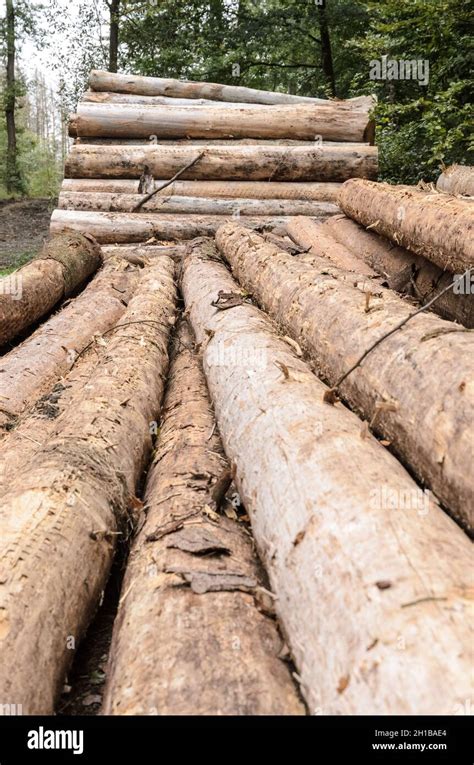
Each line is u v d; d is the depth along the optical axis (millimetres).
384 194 6711
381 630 1651
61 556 2479
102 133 10258
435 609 1641
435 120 9508
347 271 5504
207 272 6668
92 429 3455
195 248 8281
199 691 1899
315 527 2137
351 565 1882
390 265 6688
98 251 8688
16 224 21484
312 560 2059
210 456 3523
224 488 2980
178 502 3041
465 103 9891
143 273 7984
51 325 5906
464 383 2521
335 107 10359
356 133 10383
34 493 2715
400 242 6152
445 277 5566
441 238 5117
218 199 9664
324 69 18047
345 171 9914
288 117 10273
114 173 9875
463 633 1567
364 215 7227
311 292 4551
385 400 2969
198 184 9820
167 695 1890
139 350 4945
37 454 3174
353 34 17609
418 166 10961
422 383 2748
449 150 9609
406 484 2299
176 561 2527
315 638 1897
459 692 1442
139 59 18875
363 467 2338
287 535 2287
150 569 2545
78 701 2395
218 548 2596
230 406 3469
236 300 5152
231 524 2891
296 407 2889
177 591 2342
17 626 2096
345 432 2627
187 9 18609
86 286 8391
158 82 11039
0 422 4176
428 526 2020
